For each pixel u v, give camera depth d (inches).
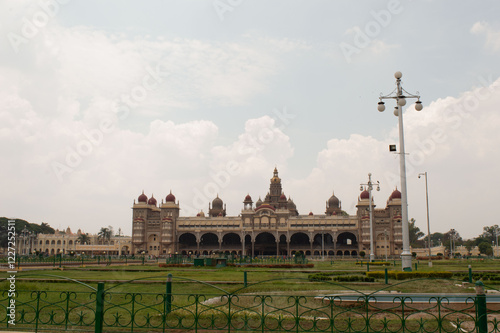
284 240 6373.0
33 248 6727.4
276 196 7081.7
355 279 1261.1
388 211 5585.6
